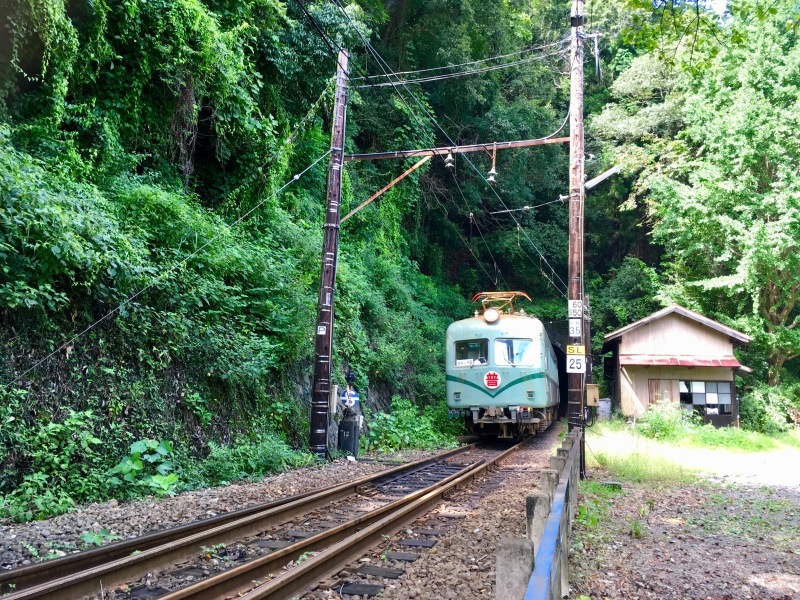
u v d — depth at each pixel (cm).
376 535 632
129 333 942
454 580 498
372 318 1905
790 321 2770
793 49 2258
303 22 1766
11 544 543
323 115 2067
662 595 488
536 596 258
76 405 816
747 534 717
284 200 1778
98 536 578
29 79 946
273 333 1309
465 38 2516
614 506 861
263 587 429
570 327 1208
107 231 914
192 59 1245
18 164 802
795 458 1608
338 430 1373
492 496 910
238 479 962
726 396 2289
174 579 491
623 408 2317
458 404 1719
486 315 1738
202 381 1066
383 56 2419
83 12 1058
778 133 2191
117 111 1177
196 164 1476
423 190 2873
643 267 3094
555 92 3606
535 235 3303
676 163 2805
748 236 2212
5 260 760
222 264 1195
